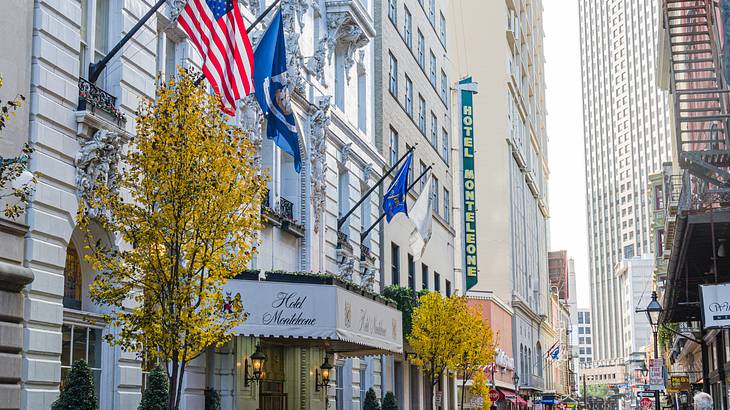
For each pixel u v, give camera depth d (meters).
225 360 24.30
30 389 16.45
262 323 23.12
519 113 111.00
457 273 63.97
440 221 53.78
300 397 28.86
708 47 39.28
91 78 18.89
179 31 22.53
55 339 17.25
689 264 30.78
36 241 16.83
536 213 127.94
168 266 16.58
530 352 105.25
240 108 25.30
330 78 34.62
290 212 29.72
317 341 27.48
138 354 18.22
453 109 66.00
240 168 17.17
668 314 36.97
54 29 17.55
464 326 39.59
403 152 45.62
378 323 29.00
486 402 51.62
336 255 34.09
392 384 41.75
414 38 49.72
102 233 19.22
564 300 183.88
